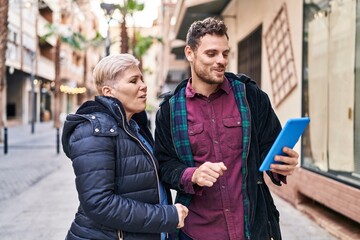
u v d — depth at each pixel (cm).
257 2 852
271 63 751
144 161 180
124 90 186
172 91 220
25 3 2880
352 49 461
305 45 587
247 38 963
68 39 3000
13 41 2648
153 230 172
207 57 196
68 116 175
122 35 1817
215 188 202
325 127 523
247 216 199
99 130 170
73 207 612
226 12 1134
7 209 602
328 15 520
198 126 204
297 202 585
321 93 538
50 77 3766
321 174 516
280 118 706
